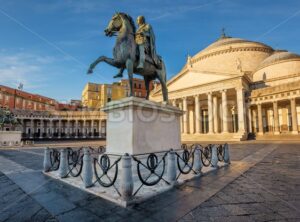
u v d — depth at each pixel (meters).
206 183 5.80
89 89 82.75
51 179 6.60
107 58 6.98
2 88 63.97
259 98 40.66
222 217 3.52
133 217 3.53
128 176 4.24
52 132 67.94
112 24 6.95
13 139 32.66
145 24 7.55
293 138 32.84
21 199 4.59
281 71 46.69
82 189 5.27
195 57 64.56
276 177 6.58
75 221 3.40
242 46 57.88
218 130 46.41
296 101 39.72
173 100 49.75
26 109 69.31
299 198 4.48
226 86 40.88
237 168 8.24
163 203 4.20
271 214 3.63
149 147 6.70
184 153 7.69
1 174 7.66
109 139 6.98
